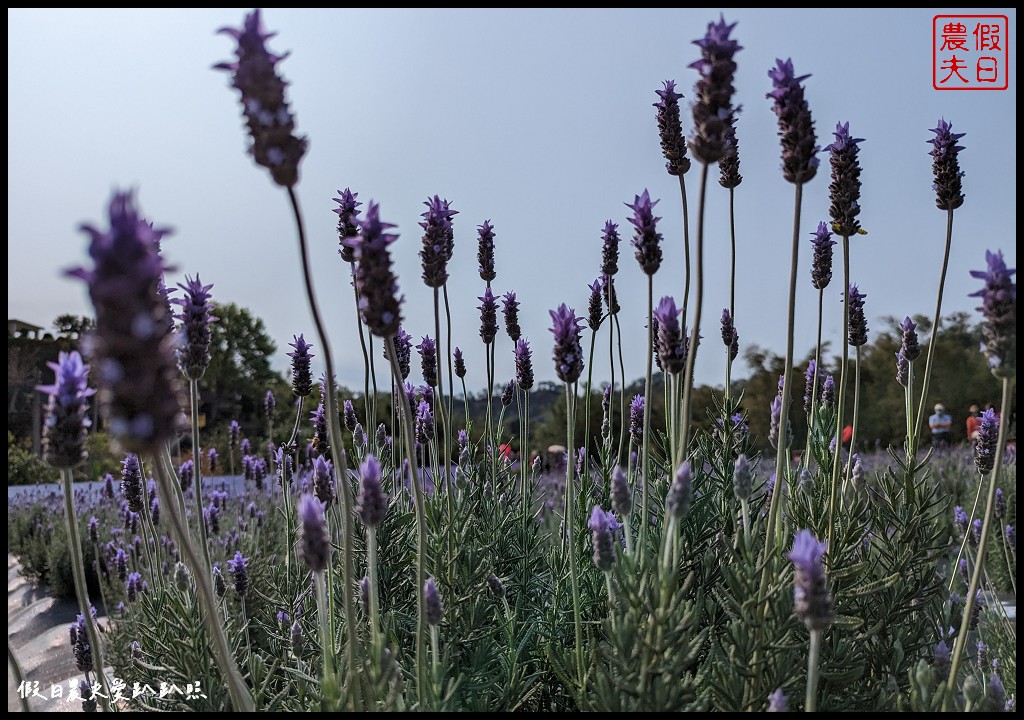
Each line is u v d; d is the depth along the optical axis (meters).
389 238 2.54
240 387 42.91
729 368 4.42
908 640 3.54
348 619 2.50
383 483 4.48
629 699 2.69
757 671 2.73
